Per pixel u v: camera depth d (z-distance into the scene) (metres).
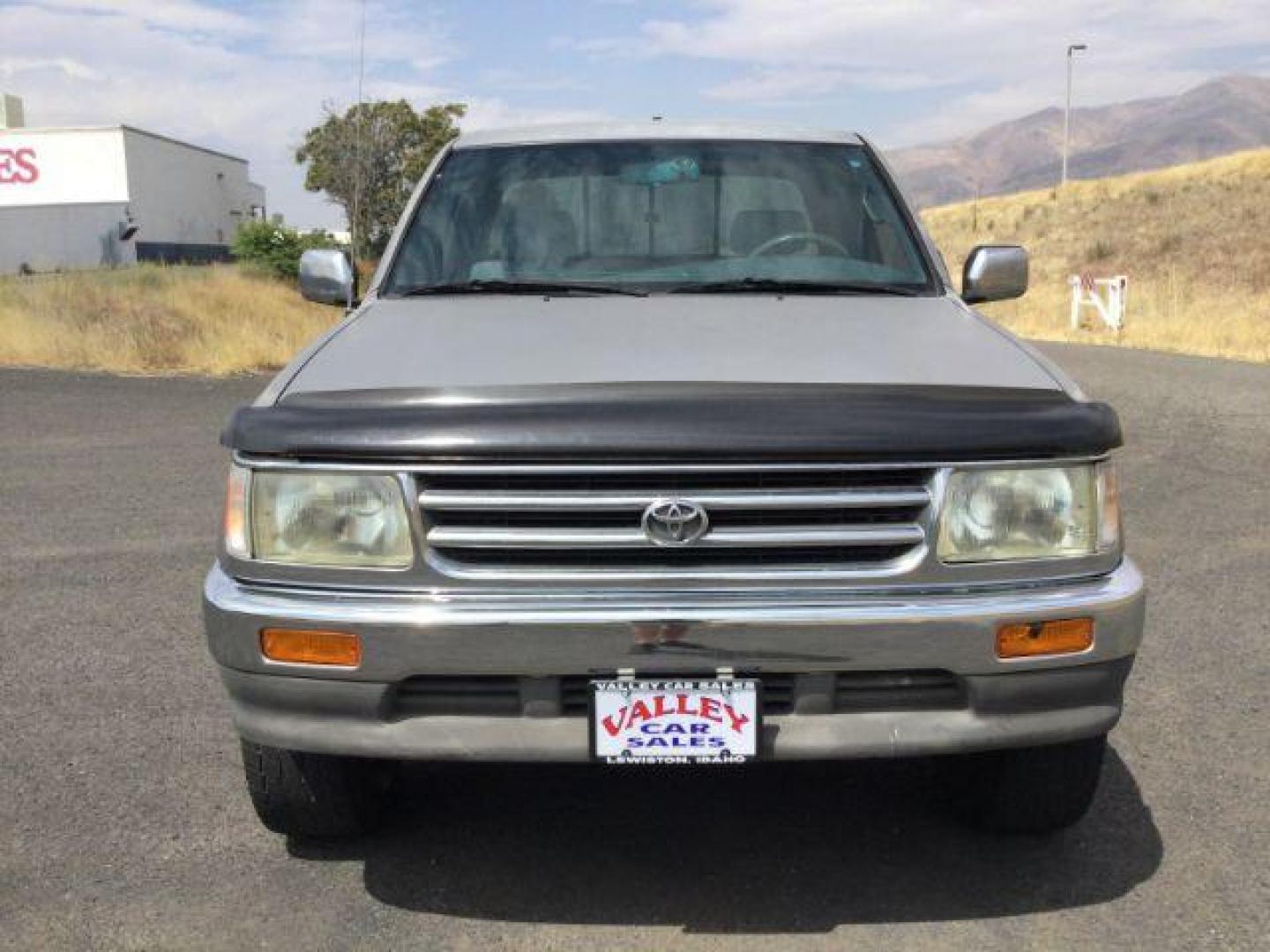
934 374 2.86
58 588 5.63
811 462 2.58
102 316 17.27
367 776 3.19
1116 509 2.78
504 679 2.67
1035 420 2.65
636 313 3.47
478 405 2.62
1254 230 38.84
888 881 3.06
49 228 50.66
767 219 4.15
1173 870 3.09
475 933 2.84
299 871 3.12
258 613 2.65
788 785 3.61
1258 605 5.28
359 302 4.16
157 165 60.16
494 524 2.62
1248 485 7.79
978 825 3.31
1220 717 4.08
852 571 2.62
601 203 4.21
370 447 2.59
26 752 3.82
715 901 2.98
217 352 15.52
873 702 2.68
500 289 3.86
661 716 2.61
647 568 2.62
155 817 3.40
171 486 7.95
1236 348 18.30
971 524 2.64
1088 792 3.09
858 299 3.73
